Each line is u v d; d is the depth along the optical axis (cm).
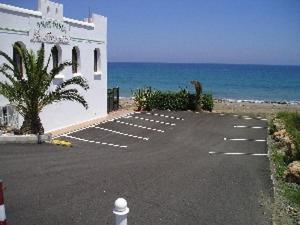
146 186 1070
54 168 1173
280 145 1755
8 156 1272
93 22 2223
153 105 2914
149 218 852
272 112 3344
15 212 827
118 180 1105
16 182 1014
